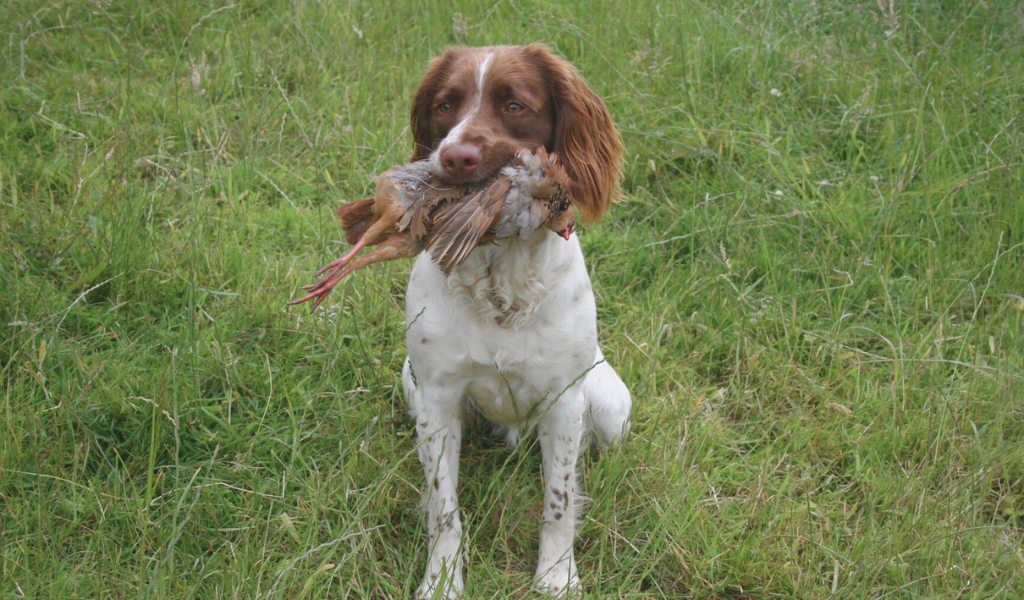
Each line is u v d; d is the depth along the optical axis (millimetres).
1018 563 2855
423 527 2959
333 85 5246
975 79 5348
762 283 4199
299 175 4566
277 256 4070
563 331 2768
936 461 3199
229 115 4906
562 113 2742
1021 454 3275
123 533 2711
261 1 6004
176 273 3693
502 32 5688
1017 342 3820
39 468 2809
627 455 3191
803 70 5539
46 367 3146
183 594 2465
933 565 2840
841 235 4391
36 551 2566
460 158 2355
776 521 2961
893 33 5656
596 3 6074
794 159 4836
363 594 2602
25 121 4574
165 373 2939
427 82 2928
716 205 4520
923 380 3678
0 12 5398
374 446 3145
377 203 2352
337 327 3496
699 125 4996
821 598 2734
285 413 3248
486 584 2770
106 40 5430
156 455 2969
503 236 2420
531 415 2955
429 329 2771
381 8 5941
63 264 3699
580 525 3062
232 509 2840
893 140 4898
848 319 3992
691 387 3568
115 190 3947
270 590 2396
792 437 3346
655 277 4207
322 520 2859
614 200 2926
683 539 2875
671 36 5699
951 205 4445
